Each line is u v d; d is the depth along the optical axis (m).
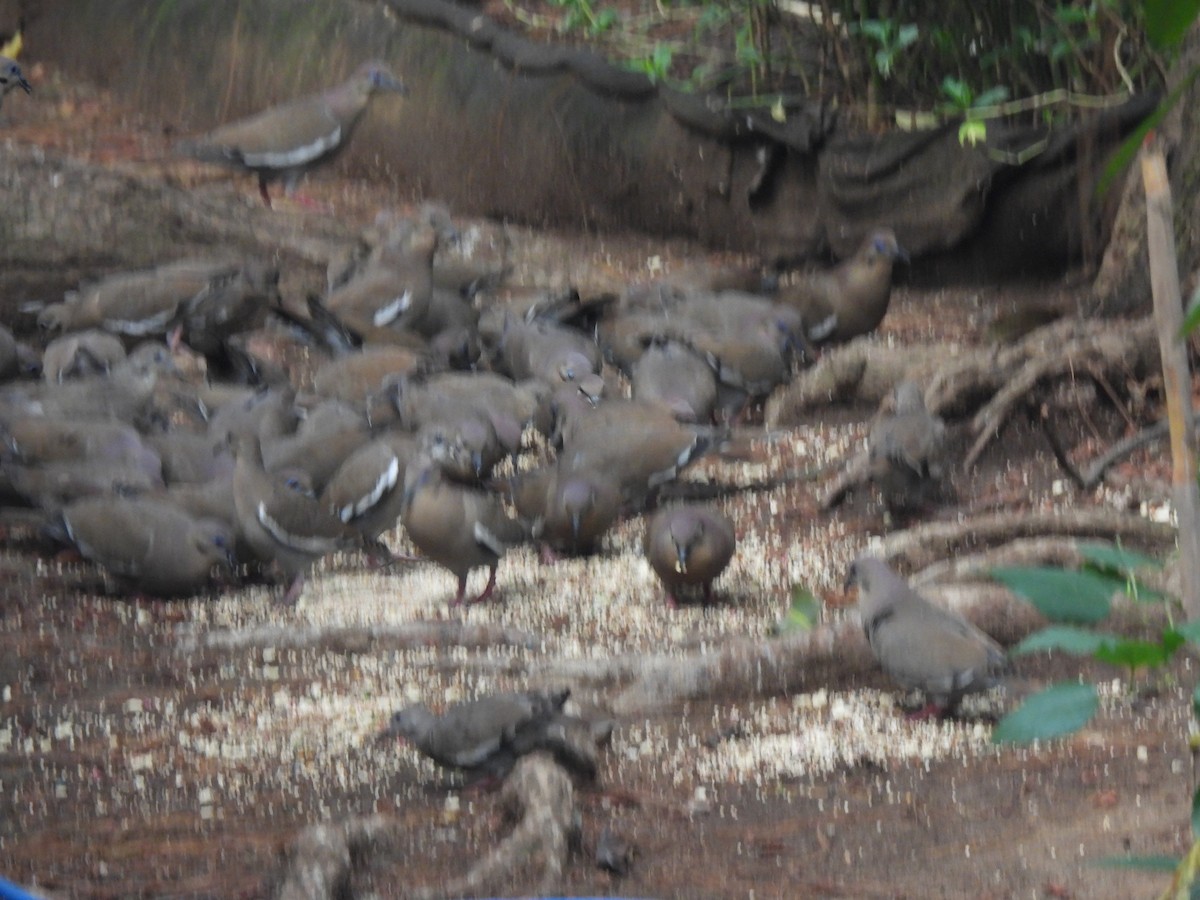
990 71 18.66
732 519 13.47
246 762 9.17
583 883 7.51
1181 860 3.64
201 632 11.32
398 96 22.25
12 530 13.41
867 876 7.57
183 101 24.38
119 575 12.00
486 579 12.46
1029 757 8.91
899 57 19.28
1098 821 8.02
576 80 21.08
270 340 18.27
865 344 16.02
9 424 13.33
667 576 11.42
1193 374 12.90
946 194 18.48
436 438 11.60
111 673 10.59
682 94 20.22
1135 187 14.51
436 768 9.02
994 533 11.92
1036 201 18.12
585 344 16.03
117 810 8.52
